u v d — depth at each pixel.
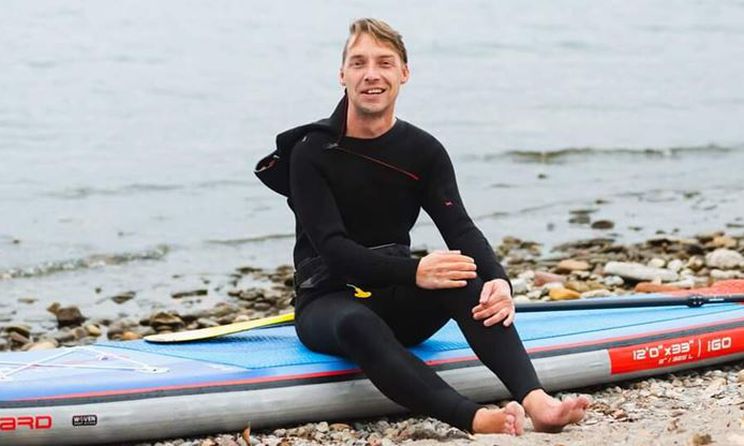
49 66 21.47
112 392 5.34
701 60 25.36
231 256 12.09
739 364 6.86
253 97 20.19
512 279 10.28
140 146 16.92
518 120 19.45
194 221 13.47
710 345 6.64
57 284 10.99
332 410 5.67
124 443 5.42
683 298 7.01
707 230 13.02
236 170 15.86
